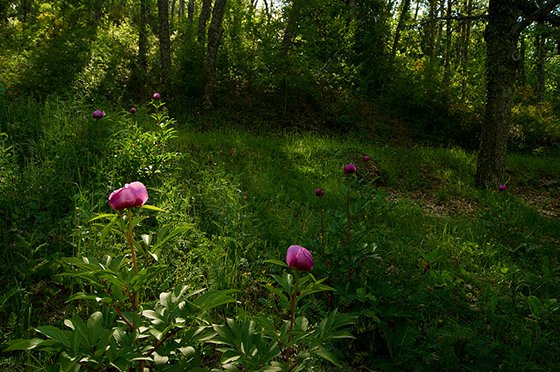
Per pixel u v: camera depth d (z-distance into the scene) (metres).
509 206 6.30
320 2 13.45
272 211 5.42
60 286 3.33
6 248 3.53
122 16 20.25
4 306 2.90
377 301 3.12
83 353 1.64
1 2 14.45
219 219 4.56
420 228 5.97
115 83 11.11
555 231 6.79
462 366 2.81
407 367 2.83
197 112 11.75
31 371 2.36
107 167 5.12
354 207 4.45
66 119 6.16
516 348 3.12
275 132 11.79
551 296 4.25
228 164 7.44
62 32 11.18
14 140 5.75
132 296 1.89
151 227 4.31
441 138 14.52
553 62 32.69
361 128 13.53
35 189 4.36
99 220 3.90
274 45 12.98
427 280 3.83
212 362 2.70
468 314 3.56
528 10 9.36
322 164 8.84
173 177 5.59
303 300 3.38
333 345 2.98
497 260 5.09
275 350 1.88
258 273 3.86
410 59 18.23
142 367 1.85
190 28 16.23
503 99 9.17
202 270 3.54
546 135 16.52
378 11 18.58
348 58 16.14
